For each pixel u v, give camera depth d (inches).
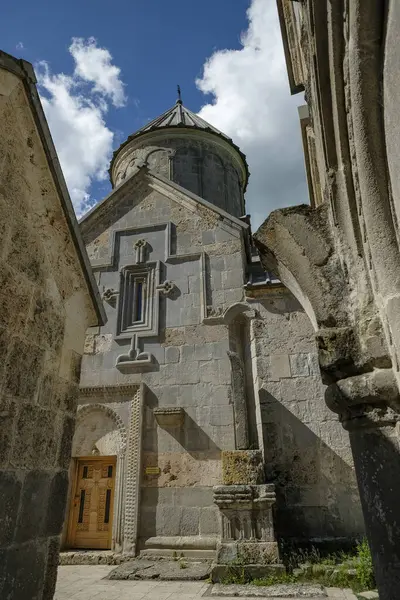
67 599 225.3
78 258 166.6
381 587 72.0
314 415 316.2
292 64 254.5
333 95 87.5
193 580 263.1
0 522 111.3
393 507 72.0
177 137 625.9
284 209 113.5
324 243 104.0
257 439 327.3
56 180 150.2
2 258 125.7
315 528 284.4
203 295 390.3
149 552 307.0
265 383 333.4
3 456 115.6
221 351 364.8
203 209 437.7
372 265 77.5
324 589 227.8
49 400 142.1
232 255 404.5
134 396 361.4
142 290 419.8
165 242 431.5
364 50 73.1
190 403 351.6
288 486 298.0
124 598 225.9
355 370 84.2
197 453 332.8
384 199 73.3
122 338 389.4
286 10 222.8
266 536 259.8
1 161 129.0
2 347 121.0
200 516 314.2
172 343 378.6
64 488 144.3
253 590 226.5
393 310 68.4
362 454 80.5
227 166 637.3
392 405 77.2
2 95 129.2
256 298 372.8
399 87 63.7
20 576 116.4
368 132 74.4
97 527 342.0
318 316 95.2
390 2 65.8
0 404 117.2
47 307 146.9
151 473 334.0
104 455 352.2
